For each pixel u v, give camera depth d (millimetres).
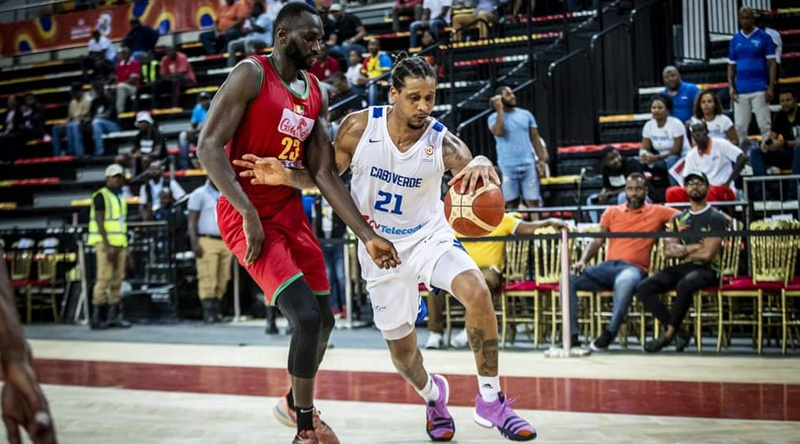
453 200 3668
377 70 13531
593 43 11648
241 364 7172
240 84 3482
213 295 10617
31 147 17234
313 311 3447
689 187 7551
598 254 8180
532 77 12008
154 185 12930
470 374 6297
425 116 3631
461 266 3719
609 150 9688
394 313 3854
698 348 7438
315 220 10008
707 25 12289
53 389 5914
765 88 10492
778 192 9430
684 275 7352
